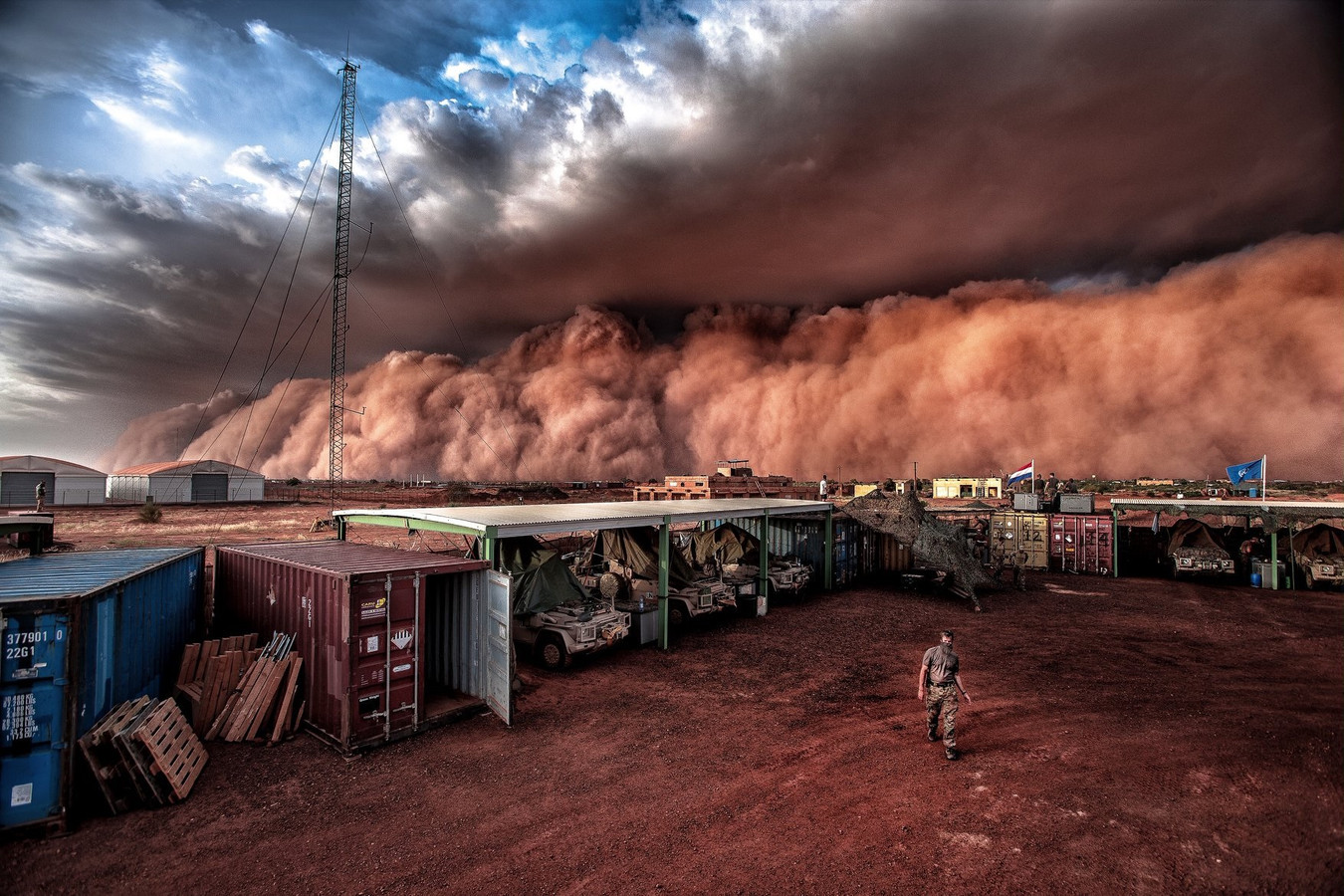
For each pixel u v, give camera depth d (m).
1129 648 14.27
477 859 6.07
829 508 21.92
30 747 6.40
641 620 14.31
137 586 8.69
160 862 6.00
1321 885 5.43
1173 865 5.80
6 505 53.00
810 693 11.23
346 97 46.69
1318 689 11.16
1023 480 31.19
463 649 10.62
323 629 9.10
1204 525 24.53
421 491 86.50
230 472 63.84
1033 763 8.14
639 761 8.38
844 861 5.99
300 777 7.86
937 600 20.36
